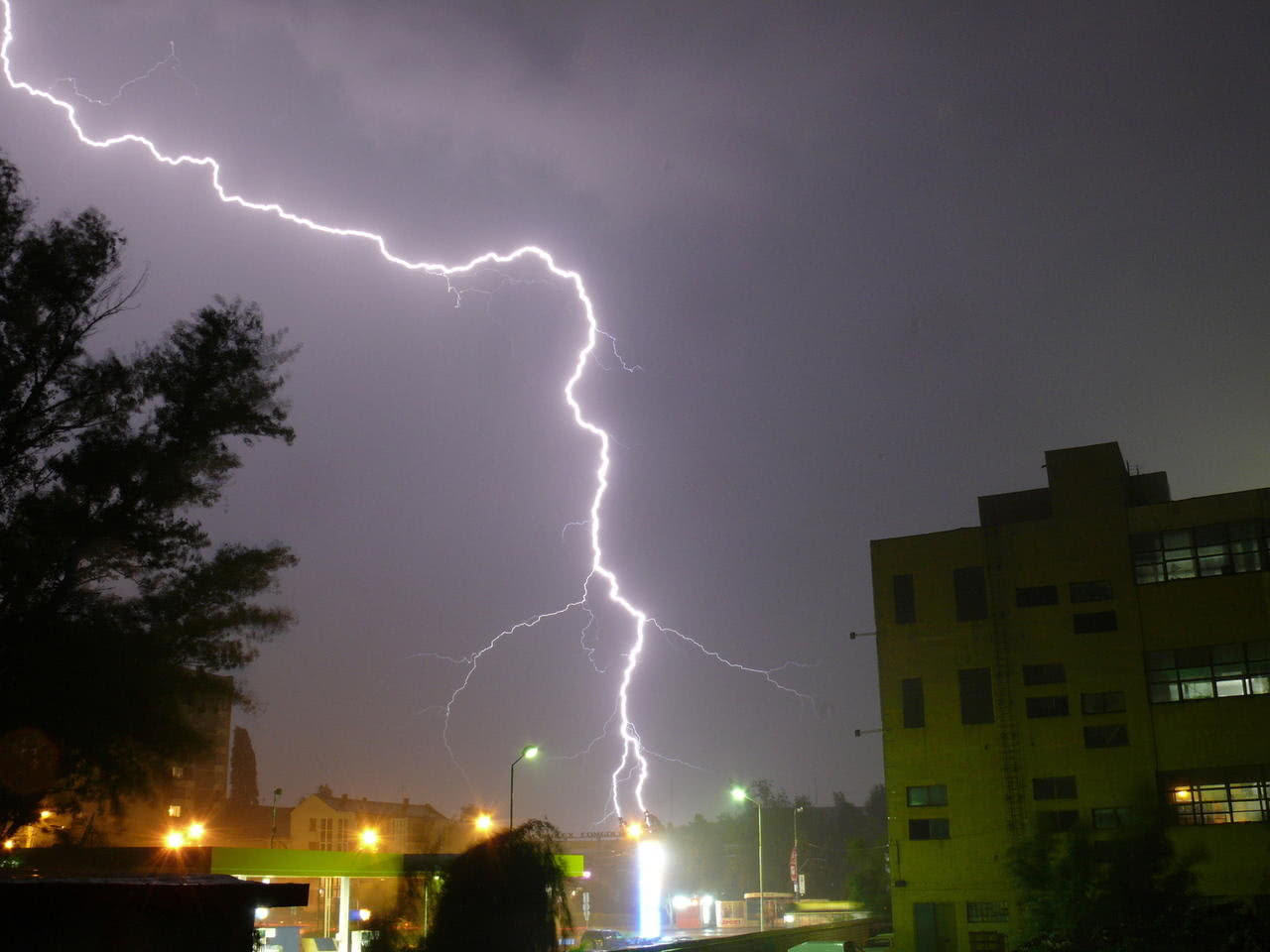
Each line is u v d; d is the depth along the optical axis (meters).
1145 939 28.12
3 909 14.01
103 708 21.27
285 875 35.12
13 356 21.86
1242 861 39.19
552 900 20.36
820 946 55.81
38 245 22.45
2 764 21.08
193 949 15.34
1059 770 42.69
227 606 24.38
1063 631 44.00
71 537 21.94
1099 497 44.84
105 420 23.25
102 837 26.98
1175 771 41.12
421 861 39.16
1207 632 42.03
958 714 44.66
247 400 24.98
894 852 44.22
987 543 45.97
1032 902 31.56
